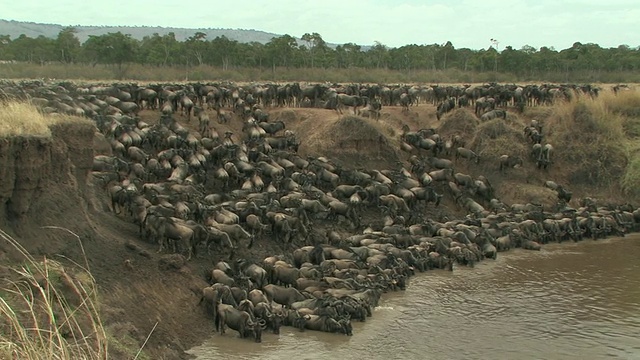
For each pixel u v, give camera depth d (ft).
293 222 90.12
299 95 147.33
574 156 134.82
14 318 23.50
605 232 111.65
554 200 124.47
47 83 137.28
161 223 70.79
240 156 109.81
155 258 67.82
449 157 134.51
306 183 107.34
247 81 226.79
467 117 141.69
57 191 63.62
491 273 87.66
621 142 136.77
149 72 229.86
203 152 107.76
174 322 60.03
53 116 75.51
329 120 133.28
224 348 58.49
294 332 63.87
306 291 72.74
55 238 59.31
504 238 101.55
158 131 110.63
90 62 241.96
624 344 60.80
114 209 79.05
